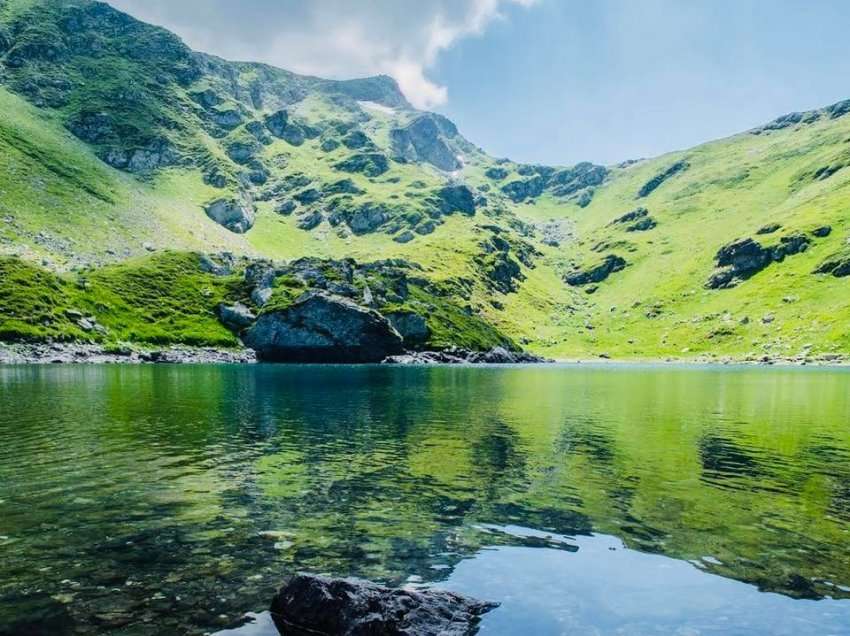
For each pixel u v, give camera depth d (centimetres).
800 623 1577
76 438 4369
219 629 1493
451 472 3388
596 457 3894
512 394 9062
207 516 2466
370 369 15812
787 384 12250
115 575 1822
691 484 3155
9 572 1831
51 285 19588
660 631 1527
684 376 15575
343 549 2092
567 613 1622
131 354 17500
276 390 8700
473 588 1780
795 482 3231
